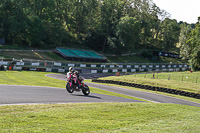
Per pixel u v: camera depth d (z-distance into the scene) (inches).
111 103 434.6
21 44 2714.1
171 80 1454.2
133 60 3344.0
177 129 259.6
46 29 3029.0
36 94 477.1
